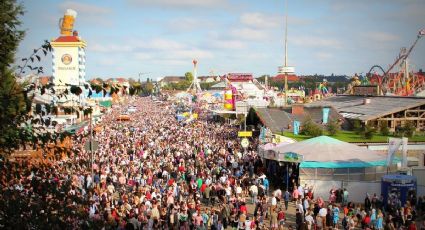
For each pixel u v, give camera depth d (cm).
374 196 2822
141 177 3200
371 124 5672
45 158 916
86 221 850
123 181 3175
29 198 809
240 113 7312
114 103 15825
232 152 4744
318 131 5200
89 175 2761
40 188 825
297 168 3394
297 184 3309
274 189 3484
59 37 8375
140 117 10550
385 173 3372
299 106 6197
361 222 2522
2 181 826
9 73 1015
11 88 878
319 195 3175
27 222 774
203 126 7800
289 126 5728
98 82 891
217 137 6169
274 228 2423
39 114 856
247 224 2255
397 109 5991
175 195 2870
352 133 5603
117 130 6875
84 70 8619
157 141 5450
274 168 3700
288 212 2838
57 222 795
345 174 3278
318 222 2425
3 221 768
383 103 6588
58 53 8325
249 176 3559
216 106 10994
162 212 2328
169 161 3872
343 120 6153
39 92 882
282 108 6550
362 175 3303
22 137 848
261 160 4003
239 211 2417
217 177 3447
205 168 3681
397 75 11750
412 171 3284
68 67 8344
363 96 7894
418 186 3005
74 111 900
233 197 2777
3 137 832
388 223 2280
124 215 2212
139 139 5628
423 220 2633
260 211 2606
